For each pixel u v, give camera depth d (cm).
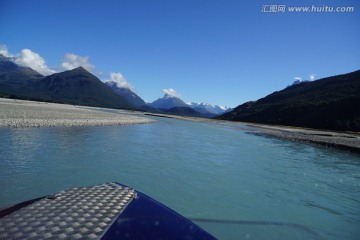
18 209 438
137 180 1161
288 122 9825
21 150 1533
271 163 1748
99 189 552
